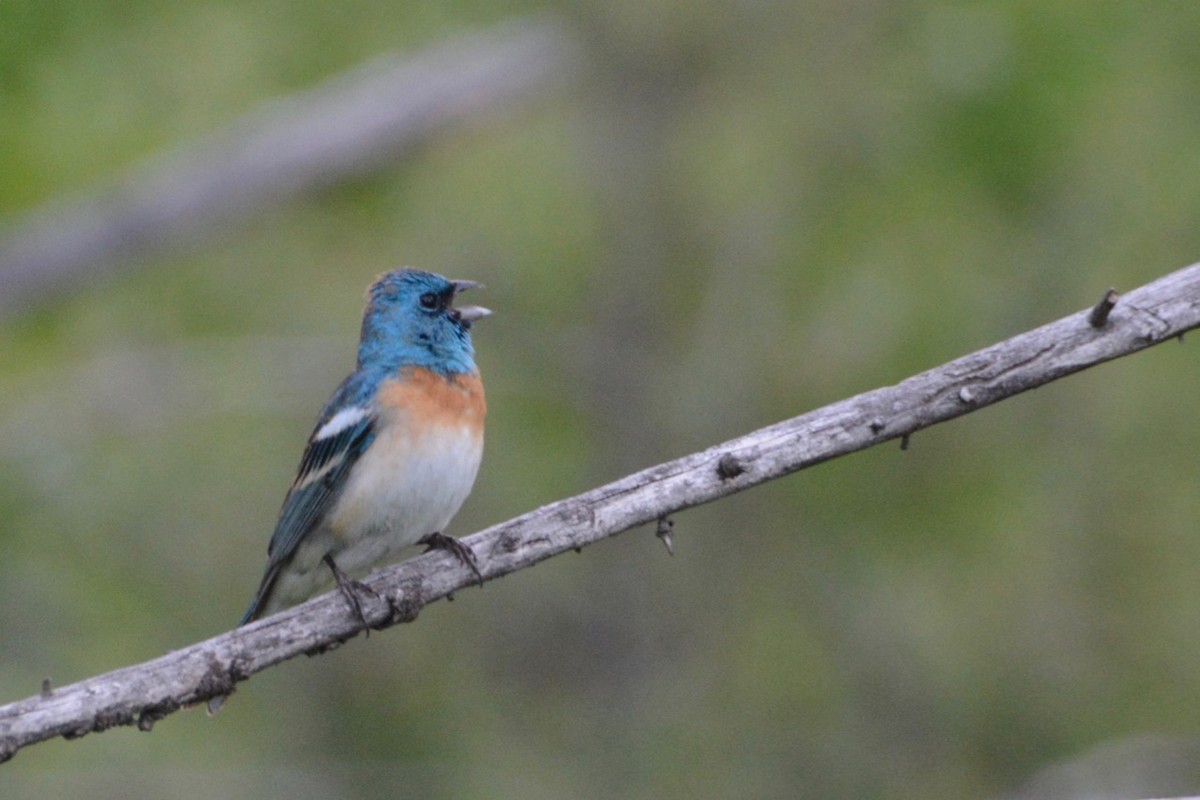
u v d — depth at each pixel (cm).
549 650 1534
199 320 1655
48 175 1505
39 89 1438
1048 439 1422
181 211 1609
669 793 1445
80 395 1550
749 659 1505
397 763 1463
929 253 1412
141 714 680
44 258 1591
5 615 1438
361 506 877
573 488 1556
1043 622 1428
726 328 1551
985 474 1427
